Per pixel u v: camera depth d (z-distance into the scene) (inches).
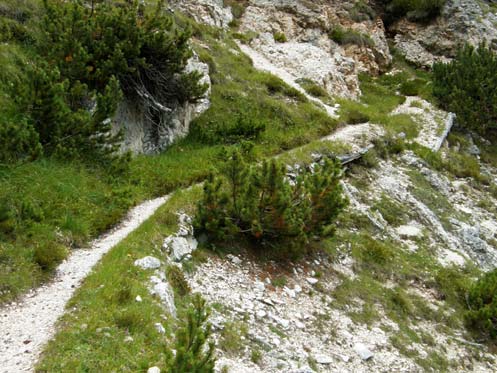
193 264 460.1
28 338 306.3
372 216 748.6
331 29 1654.8
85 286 366.6
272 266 526.6
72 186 514.9
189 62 908.0
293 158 770.8
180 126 818.8
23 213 439.8
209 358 276.2
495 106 1363.2
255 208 507.5
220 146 816.3
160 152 753.6
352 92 1440.7
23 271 378.0
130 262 398.0
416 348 509.4
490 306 602.5
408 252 712.4
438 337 553.6
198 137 842.2
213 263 481.4
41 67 577.9
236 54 1242.0
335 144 879.1
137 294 357.1
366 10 1836.9
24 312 337.7
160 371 265.0
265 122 968.3
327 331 470.0
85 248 448.8
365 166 907.4
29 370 274.2
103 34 698.8
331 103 1228.5
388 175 919.7
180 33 787.4
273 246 537.0
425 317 581.6
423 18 1894.7
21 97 522.6
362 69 1631.4
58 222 458.0
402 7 1937.7
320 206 558.6
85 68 639.1
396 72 1705.2
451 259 736.3
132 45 697.0
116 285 358.9
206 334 272.1
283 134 949.2
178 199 538.3
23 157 498.6
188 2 1352.1
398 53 1833.2
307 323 466.6
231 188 555.2
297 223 520.4
